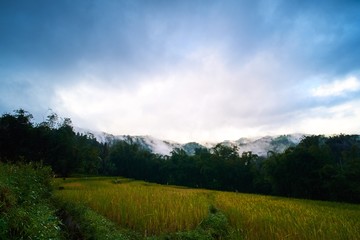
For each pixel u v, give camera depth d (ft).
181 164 362.12
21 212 24.49
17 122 242.78
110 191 103.81
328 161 233.35
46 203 41.34
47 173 57.57
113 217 62.03
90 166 330.34
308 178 226.79
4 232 21.03
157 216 58.65
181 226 56.13
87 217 41.81
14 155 232.94
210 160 341.62
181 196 101.91
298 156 233.96
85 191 102.83
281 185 249.75
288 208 94.17
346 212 97.81
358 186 199.41
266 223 61.52
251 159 324.60
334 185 205.77
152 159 405.59
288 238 51.57
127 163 391.86
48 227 25.34
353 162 219.82
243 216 68.95
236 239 50.11
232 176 320.91
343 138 345.31
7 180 34.04
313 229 54.75
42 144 255.91
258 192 303.68
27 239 22.43
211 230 53.11
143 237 47.50
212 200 116.06
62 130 283.38
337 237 52.47
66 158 271.08
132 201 72.84
